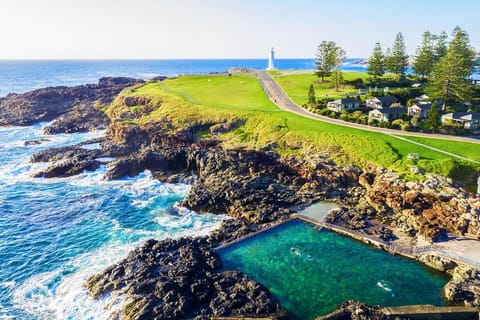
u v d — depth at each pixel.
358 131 73.25
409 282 38.66
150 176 73.50
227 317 33.06
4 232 52.19
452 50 92.88
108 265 43.56
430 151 62.22
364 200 56.16
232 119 87.88
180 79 150.38
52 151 85.94
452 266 39.75
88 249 47.47
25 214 57.88
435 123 71.94
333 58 119.81
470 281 36.53
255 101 103.25
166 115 95.69
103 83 184.50
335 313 33.06
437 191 50.62
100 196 64.50
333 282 38.75
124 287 37.69
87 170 76.06
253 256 43.38
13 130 116.38
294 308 35.03
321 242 46.31
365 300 36.06
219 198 58.59
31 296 38.38
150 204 61.09
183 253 42.84
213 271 40.38
